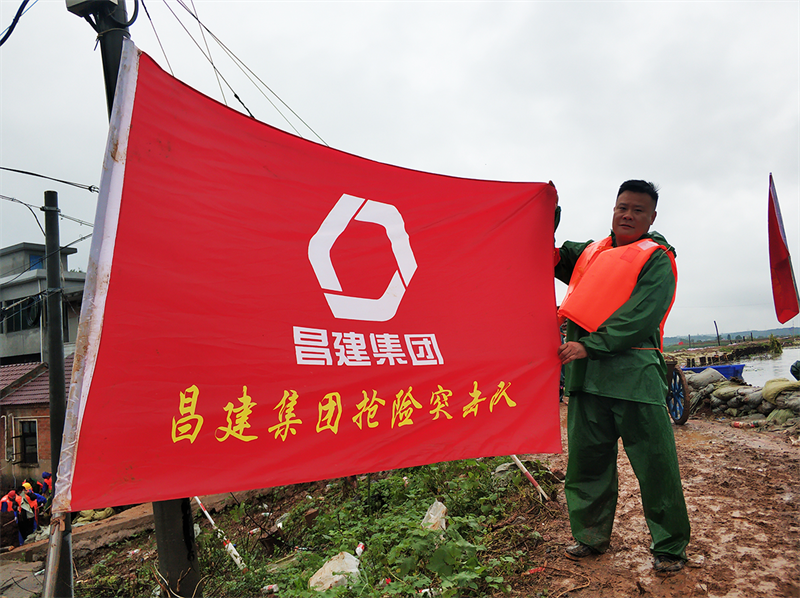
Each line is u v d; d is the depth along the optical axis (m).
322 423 2.44
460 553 3.44
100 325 2.02
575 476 3.57
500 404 2.96
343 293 2.65
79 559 8.23
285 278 2.50
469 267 3.10
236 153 2.49
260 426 2.29
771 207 3.40
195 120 2.40
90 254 2.05
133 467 2.00
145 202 2.21
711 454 5.85
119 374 2.03
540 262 3.34
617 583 3.15
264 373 2.34
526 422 3.01
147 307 2.13
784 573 3.02
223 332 2.28
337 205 2.74
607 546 3.54
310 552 5.25
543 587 3.23
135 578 6.29
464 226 3.15
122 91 2.20
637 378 3.26
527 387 3.07
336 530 5.53
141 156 2.23
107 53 3.04
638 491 4.69
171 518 2.80
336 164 2.79
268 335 2.39
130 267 2.12
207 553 5.87
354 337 2.63
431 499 5.35
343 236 2.73
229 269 2.36
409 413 2.69
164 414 2.09
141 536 8.94
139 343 2.09
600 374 3.37
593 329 3.25
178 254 2.24
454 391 2.85
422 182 3.06
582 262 3.66
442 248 3.04
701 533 3.68
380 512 5.88
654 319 3.17
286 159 2.64
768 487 4.50
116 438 1.99
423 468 6.07
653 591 3.00
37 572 8.96
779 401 8.41
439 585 3.45
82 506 1.88
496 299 3.12
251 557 5.88
